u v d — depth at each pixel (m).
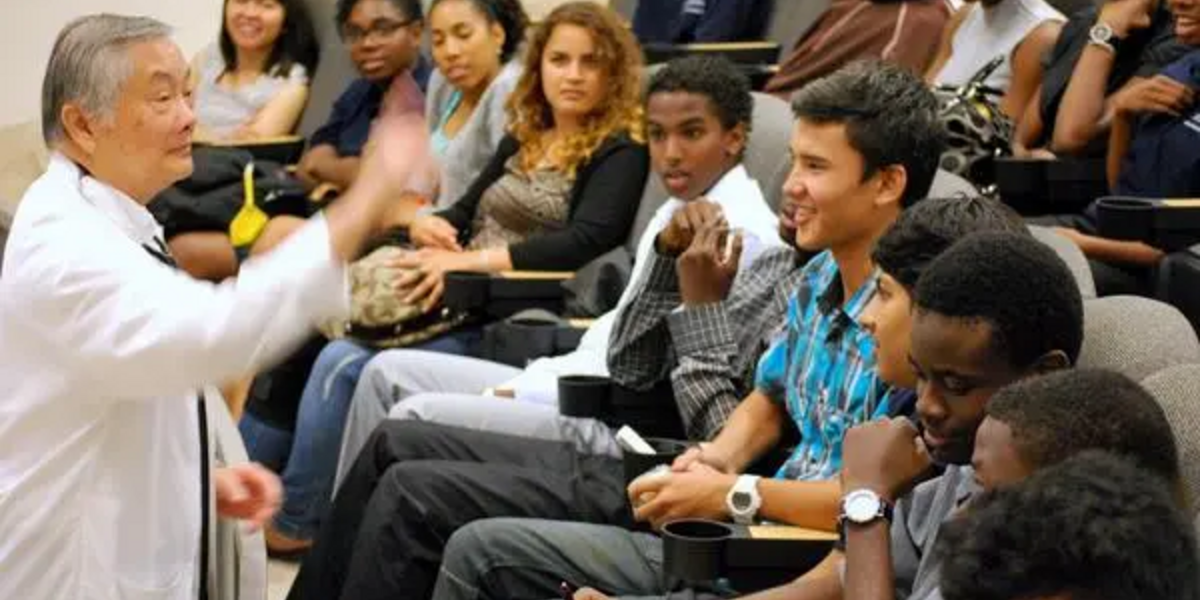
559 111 6.82
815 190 4.45
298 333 3.84
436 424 5.50
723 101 5.68
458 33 7.72
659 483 4.42
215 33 10.71
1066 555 2.04
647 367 5.34
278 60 9.42
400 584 5.01
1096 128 6.57
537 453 5.40
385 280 6.84
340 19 8.34
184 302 3.79
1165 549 2.07
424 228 7.09
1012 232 3.46
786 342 4.79
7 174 9.73
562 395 5.40
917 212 3.86
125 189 4.09
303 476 6.94
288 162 8.72
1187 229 5.38
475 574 4.62
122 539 3.99
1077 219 6.24
